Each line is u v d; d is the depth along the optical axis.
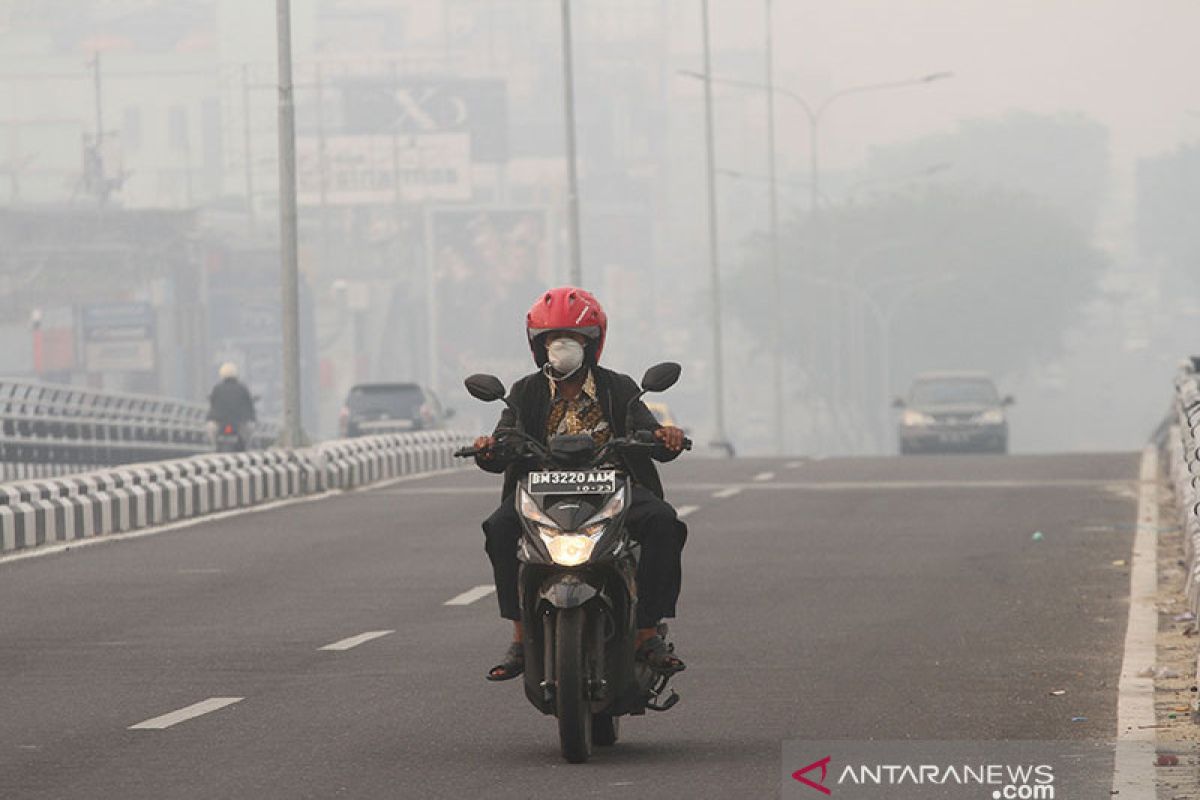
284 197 83.00
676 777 24.45
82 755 26.22
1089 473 81.44
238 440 107.25
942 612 41.00
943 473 83.00
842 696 30.88
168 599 44.25
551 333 25.69
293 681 32.62
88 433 108.06
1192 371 86.44
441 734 27.61
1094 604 42.09
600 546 24.73
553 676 25.23
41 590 46.06
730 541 55.41
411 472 94.31
